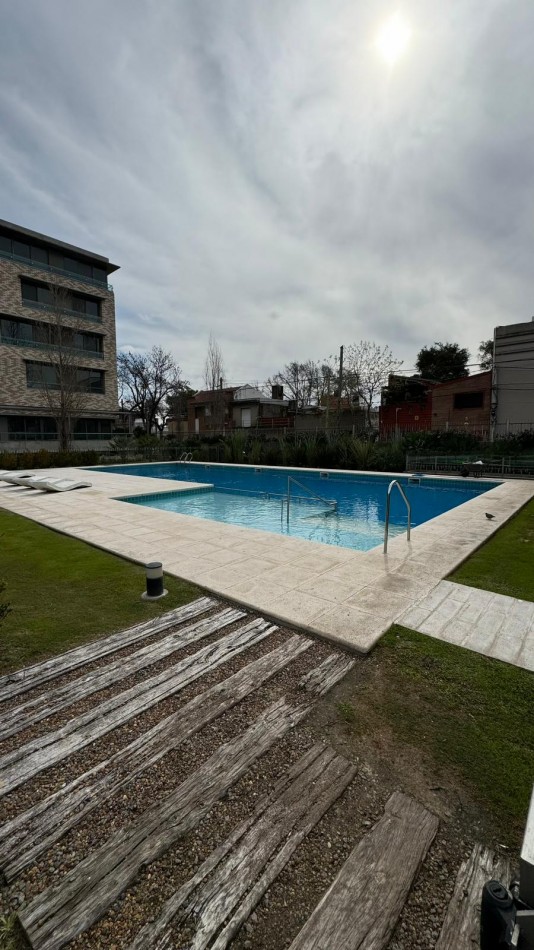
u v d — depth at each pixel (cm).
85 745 210
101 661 285
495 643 304
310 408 3522
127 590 414
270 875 148
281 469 1803
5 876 149
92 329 2741
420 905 139
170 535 627
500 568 470
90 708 237
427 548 545
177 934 132
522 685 256
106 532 650
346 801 178
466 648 297
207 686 257
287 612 350
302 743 211
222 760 200
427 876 148
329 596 386
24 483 1212
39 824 169
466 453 1647
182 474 1842
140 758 202
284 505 1152
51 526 696
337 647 302
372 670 273
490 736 215
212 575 445
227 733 218
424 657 286
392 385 2744
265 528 899
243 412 3544
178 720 227
